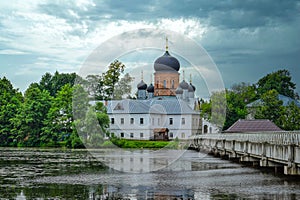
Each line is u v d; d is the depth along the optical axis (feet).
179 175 80.12
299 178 72.84
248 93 301.63
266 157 87.92
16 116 245.65
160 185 68.08
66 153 158.51
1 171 90.12
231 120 255.09
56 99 239.71
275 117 242.58
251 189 63.93
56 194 61.46
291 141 74.79
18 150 184.34
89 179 75.36
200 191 62.59
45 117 246.27
